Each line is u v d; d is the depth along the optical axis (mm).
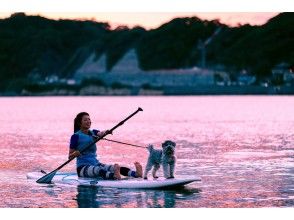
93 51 189250
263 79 158875
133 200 10516
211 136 27016
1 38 195000
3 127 36281
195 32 196750
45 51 195500
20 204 10281
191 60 192750
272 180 12664
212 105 85688
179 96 155500
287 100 107875
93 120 46688
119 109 74125
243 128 33406
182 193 11156
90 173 12078
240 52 174500
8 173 13992
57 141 24344
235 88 153375
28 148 20938
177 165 15406
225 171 14148
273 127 34219
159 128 34062
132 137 26844
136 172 12016
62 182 12172
